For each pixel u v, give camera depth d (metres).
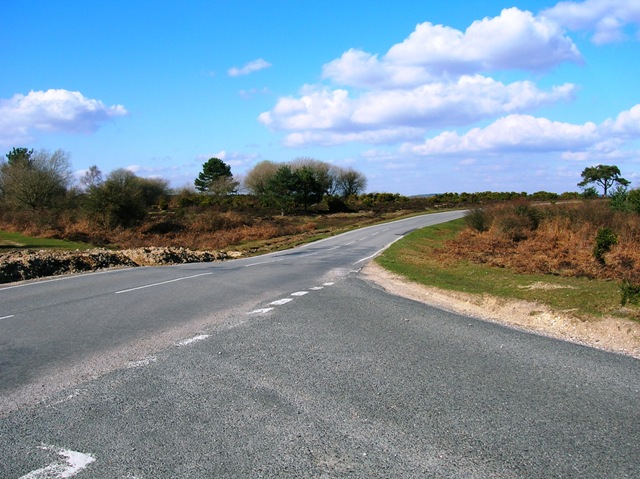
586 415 4.76
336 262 21.38
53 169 47.25
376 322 8.79
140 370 5.98
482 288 12.88
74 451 3.96
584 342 7.77
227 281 14.52
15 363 6.30
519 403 5.04
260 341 7.39
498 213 35.66
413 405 4.94
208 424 4.46
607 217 30.42
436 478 3.59
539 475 3.65
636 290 10.23
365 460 3.84
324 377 5.76
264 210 70.44
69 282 14.48
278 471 3.67
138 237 39.81
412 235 36.69
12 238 33.19
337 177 98.94
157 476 3.59
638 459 3.92
